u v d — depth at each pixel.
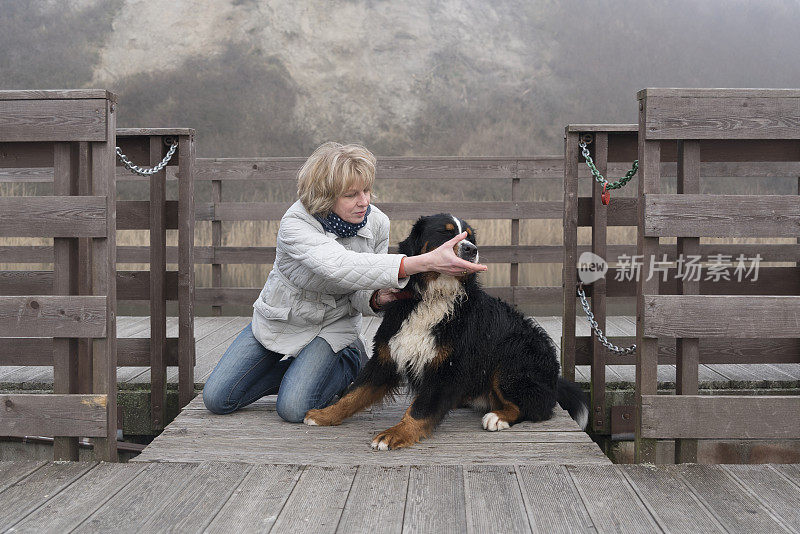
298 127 20.19
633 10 25.33
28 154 2.44
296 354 2.88
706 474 2.22
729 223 2.32
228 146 19.22
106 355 2.39
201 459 2.35
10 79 20.20
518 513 1.92
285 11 22.48
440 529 1.82
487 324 2.76
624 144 3.41
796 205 2.30
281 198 17.12
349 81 21.47
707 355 3.29
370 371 2.77
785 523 1.86
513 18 24.59
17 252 4.79
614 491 2.08
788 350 3.28
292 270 2.73
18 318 2.38
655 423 2.38
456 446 2.50
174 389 3.51
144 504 1.98
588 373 3.84
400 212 5.74
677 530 1.82
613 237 9.42
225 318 5.66
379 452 2.42
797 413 2.35
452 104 21.34
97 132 2.32
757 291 3.60
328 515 1.91
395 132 20.52
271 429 2.69
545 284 8.48
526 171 5.57
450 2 24.20
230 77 20.80
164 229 3.39
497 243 8.56
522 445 2.51
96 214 2.35
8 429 2.40
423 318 2.60
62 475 2.21
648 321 2.35
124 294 3.53
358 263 2.44
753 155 2.56
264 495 2.04
